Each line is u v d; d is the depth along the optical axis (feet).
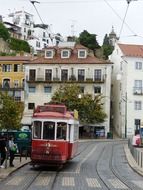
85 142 226.58
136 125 291.38
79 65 292.20
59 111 98.73
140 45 310.45
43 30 532.32
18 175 83.10
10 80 297.94
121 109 295.89
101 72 290.97
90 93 289.53
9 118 111.34
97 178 81.82
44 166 103.24
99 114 272.92
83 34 435.94
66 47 297.74
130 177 85.56
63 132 95.71
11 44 442.09
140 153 110.42
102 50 415.64
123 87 296.30
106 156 143.23
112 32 467.93
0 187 63.67
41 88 292.20
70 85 273.95
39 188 63.93
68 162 116.57
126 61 293.23
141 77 294.25
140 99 292.81
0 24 449.48
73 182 73.97
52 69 293.64
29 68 295.28
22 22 524.52
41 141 94.99
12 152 95.30
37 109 99.45
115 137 290.15
